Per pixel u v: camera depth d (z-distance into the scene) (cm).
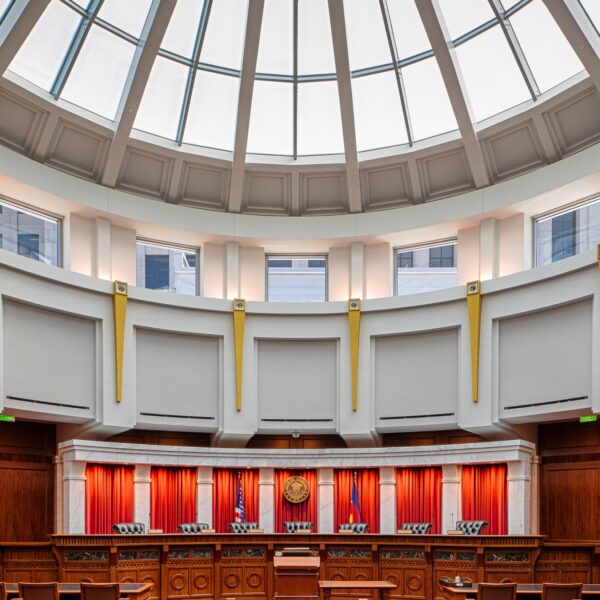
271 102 1766
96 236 1722
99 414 1645
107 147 1683
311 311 1856
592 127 1552
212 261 1884
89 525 1584
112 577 1305
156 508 1708
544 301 1584
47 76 1557
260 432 1852
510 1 1519
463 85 1641
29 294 1527
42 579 1322
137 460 1612
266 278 1936
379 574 1408
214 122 1770
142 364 1750
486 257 1744
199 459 1694
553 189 1602
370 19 1625
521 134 1652
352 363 1825
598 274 1480
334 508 1775
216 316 1836
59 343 1608
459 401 1719
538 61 1572
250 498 1798
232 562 1423
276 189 1872
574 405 1512
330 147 1827
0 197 1579
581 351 1519
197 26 1623
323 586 1073
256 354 1858
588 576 1291
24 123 1562
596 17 1449
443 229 1814
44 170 1605
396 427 1797
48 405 1559
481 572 1311
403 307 1800
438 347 1781
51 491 1675
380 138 1794
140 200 1764
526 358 1628
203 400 1809
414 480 1734
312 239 1875
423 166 1791
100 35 1556
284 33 1653
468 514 1648
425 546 1366
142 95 1627
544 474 1686
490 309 1691
